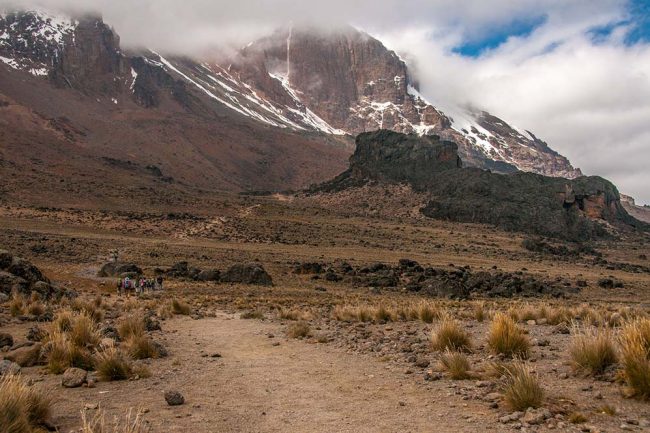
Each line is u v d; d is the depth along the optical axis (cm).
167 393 891
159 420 793
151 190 15538
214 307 3316
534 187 17925
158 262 6975
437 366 1138
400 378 1087
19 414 668
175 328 2131
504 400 836
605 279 7512
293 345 1636
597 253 13575
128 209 12962
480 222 15788
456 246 11806
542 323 2056
